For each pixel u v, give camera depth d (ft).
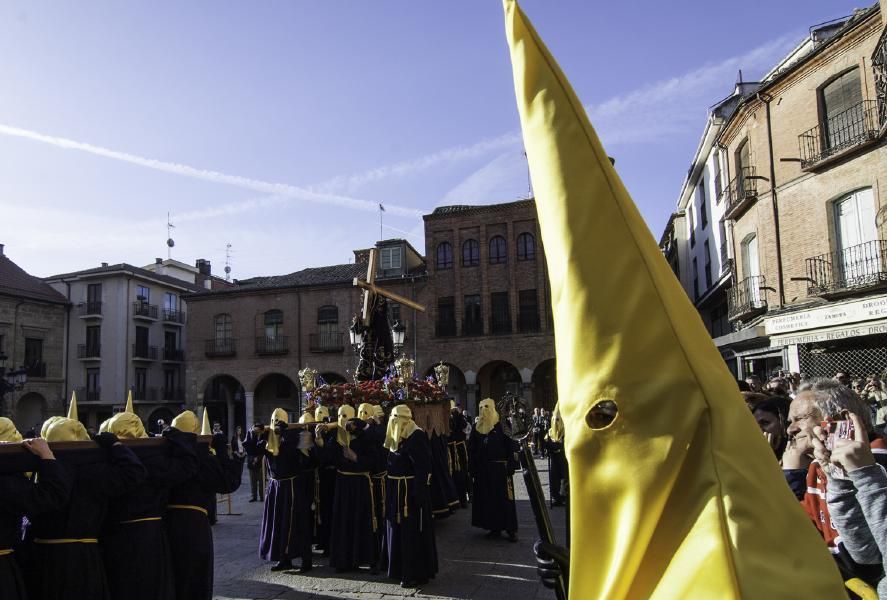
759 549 3.92
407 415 22.57
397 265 109.60
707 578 3.90
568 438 4.60
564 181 4.73
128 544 14.37
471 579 22.43
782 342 54.95
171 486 15.40
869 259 48.26
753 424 4.49
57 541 13.09
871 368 49.42
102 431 15.49
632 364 4.40
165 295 135.74
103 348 123.85
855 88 49.93
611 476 4.36
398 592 21.01
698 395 4.30
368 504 23.91
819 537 4.29
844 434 7.50
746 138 62.90
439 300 104.06
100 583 13.35
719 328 88.53
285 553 23.41
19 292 116.37
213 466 16.83
